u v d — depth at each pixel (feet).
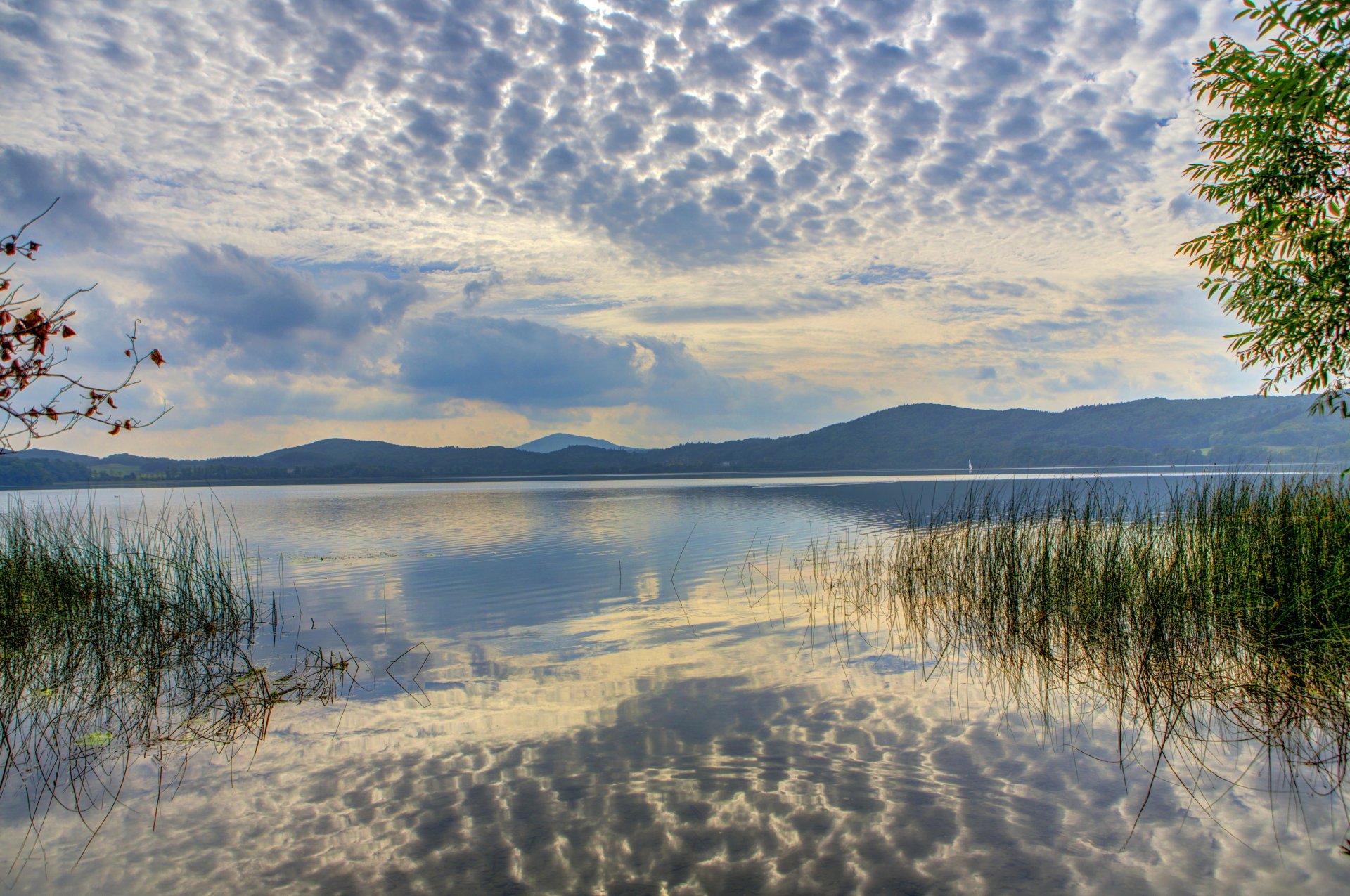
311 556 52.70
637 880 11.28
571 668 23.32
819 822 12.99
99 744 17.71
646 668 23.15
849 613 31.17
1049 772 14.96
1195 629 22.93
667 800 13.98
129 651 26.68
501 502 125.70
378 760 16.29
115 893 11.28
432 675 22.98
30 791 15.17
